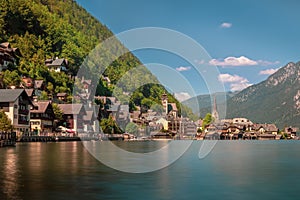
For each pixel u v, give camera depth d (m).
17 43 189.75
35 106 128.12
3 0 196.50
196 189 27.12
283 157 57.50
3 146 77.38
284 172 37.03
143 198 23.91
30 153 58.66
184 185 28.75
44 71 172.00
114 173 34.72
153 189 26.89
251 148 91.44
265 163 46.25
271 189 27.36
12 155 54.12
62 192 25.30
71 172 34.97
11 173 33.84
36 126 126.62
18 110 111.19
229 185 28.92
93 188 26.91
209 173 35.75
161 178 32.12
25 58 177.88
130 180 30.77
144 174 34.59
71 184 28.34
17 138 99.31
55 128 136.12
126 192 25.72
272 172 36.91
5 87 129.00
